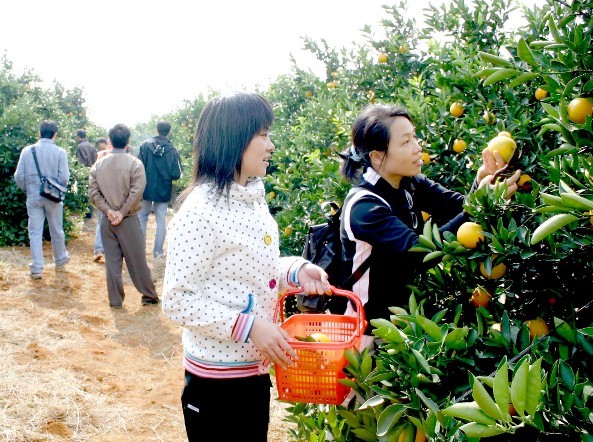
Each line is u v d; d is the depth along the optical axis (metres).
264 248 1.79
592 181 1.45
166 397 3.86
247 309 1.72
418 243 1.81
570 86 1.46
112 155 5.45
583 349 1.40
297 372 1.78
